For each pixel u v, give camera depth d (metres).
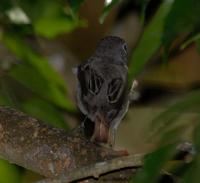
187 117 6.94
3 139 9.11
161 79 15.14
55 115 12.05
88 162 8.73
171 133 6.51
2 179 11.48
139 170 6.36
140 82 15.19
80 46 15.59
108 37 12.20
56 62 15.24
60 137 8.98
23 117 9.26
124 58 11.84
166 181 7.96
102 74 10.95
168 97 15.05
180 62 14.98
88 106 10.62
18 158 9.10
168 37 7.04
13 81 12.28
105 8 8.12
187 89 15.12
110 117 10.48
